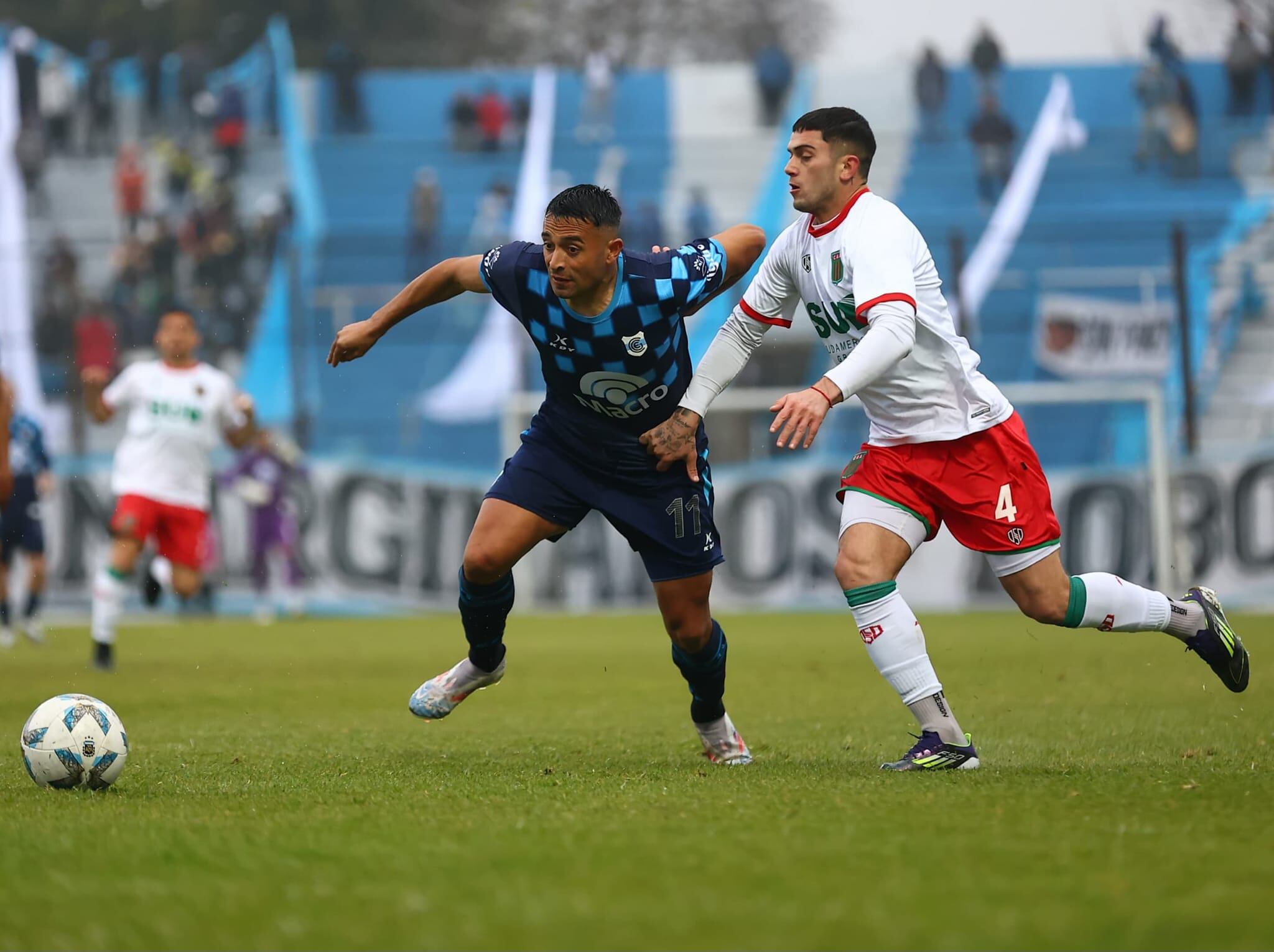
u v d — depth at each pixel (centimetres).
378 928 943
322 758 1981
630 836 1251
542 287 1811
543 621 6756
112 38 13638
